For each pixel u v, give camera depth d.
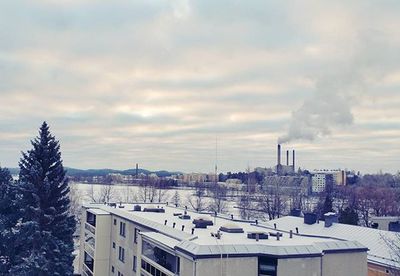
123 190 193.12
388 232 47.59
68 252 45.28
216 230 35.94
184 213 48.59
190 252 27.42
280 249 28.23
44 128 47.22
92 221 56.94
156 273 33.47
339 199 127.56
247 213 108.50
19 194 44.78
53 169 46.84
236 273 27.41
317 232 51.69
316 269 28.55
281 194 114.19
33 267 40.44
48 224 44.84
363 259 30.56
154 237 34.62
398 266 38.91
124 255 47.06
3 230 42.47
